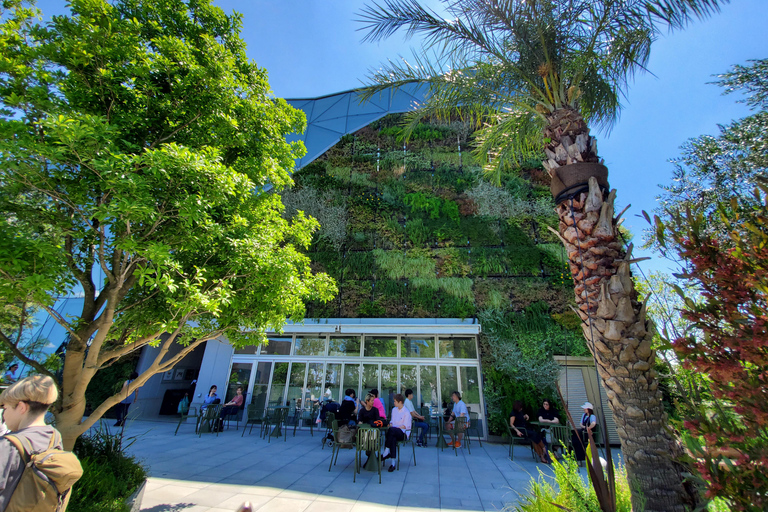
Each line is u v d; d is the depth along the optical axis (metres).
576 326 11.99
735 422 1.88
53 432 2.16
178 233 4.11
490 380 11.67
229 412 11.40
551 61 5.07
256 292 4.83
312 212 15.51
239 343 5.35
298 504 4.95
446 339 12.83
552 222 14.27
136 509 4.05
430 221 14.93
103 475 3.87
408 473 6.73
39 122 3.11
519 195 15.03
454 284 13.41
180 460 7.15
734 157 7.15
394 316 13.28
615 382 3.34
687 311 2.12
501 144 7.10
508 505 4.61
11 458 1.89
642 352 3.28
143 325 4.54
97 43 4.26
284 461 7.41
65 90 4.08
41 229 3.67
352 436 7.17
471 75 5.87
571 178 4.01
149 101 4.55
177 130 4.77
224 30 5.69
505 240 14.23
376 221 15.26
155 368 4.57
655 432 3.14
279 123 5.99
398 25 5.49
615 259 3.61
